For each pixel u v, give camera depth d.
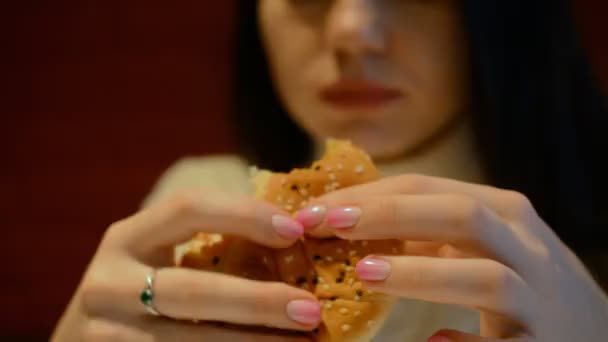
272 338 0.47
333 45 0.59
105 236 0.49
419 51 0.59
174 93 1.28
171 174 0.89
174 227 0.47
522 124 0.63
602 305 0.48
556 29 0.63
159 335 0.47
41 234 1.31
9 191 1.30
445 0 0.58
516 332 0.46
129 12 1.26
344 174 0.49
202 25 1.26
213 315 0.46
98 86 1.28
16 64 1.27
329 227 0.46
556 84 0.64
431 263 0.45
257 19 0.73
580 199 0.65
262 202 0.47
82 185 1.30
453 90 0.61
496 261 0.45
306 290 0.48
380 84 0.59
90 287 0.47
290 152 0.79
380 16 0.58
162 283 0.47
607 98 0.69
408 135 0.61
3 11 1.25
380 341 0.56
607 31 1.14
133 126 1.29
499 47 0.60
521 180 0.64
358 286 0.47
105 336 0.47
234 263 0.48
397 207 0.46
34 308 1.32
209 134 1.28
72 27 1.26
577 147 0.66
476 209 0.45
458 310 0.56
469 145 0.64
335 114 0.61
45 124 1.29
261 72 0.76
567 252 0.49
